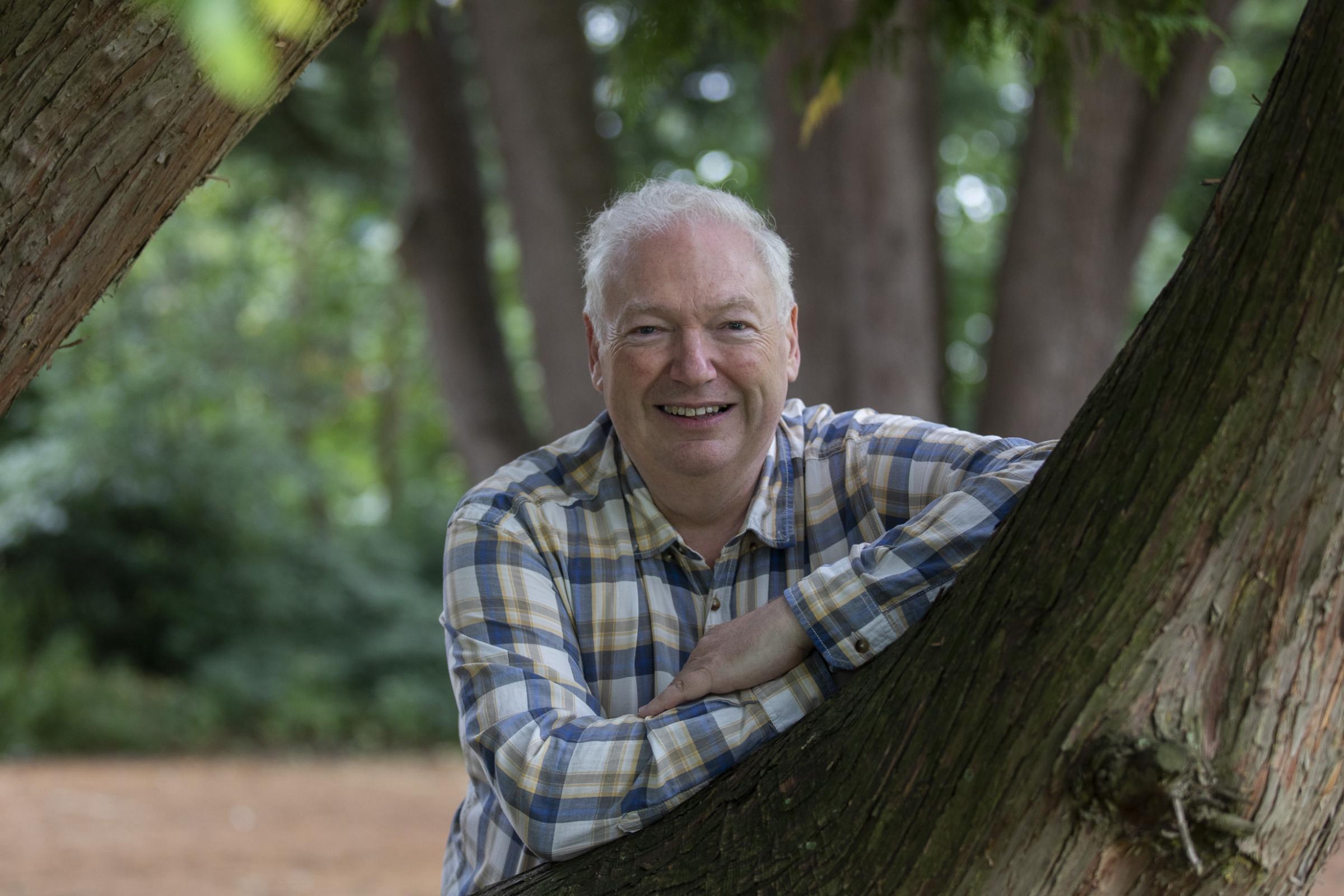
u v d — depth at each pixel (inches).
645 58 110.5
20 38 48.0
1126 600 44.4
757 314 66.8
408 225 282.2
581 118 247.9
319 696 507.8
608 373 68.2
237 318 574.2
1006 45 104.8
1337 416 42.3
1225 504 43.5
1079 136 223.0
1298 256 42.9
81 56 48.1
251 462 538.3
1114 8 95.2
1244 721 43.4
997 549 49.4
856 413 74.8
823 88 103.8
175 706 471.8
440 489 775.7
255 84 32.0
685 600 69.9
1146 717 43.8
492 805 66.6
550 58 245.8
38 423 539.2
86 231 50.4
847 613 59.1
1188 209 398.0
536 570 66.8
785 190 241.6
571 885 56.6
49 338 51.7
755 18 109.2
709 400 66.4
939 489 68.0
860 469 70.6
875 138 233.0
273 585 533.0
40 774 367.6
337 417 768.9
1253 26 403.5
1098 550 45.4
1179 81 220.4
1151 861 44.7
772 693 58.7
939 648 49.5
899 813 47.9
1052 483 48.2
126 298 532.4
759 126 367.9
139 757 433.4
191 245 580.4
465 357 282.0
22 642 474.0
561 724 60.3
